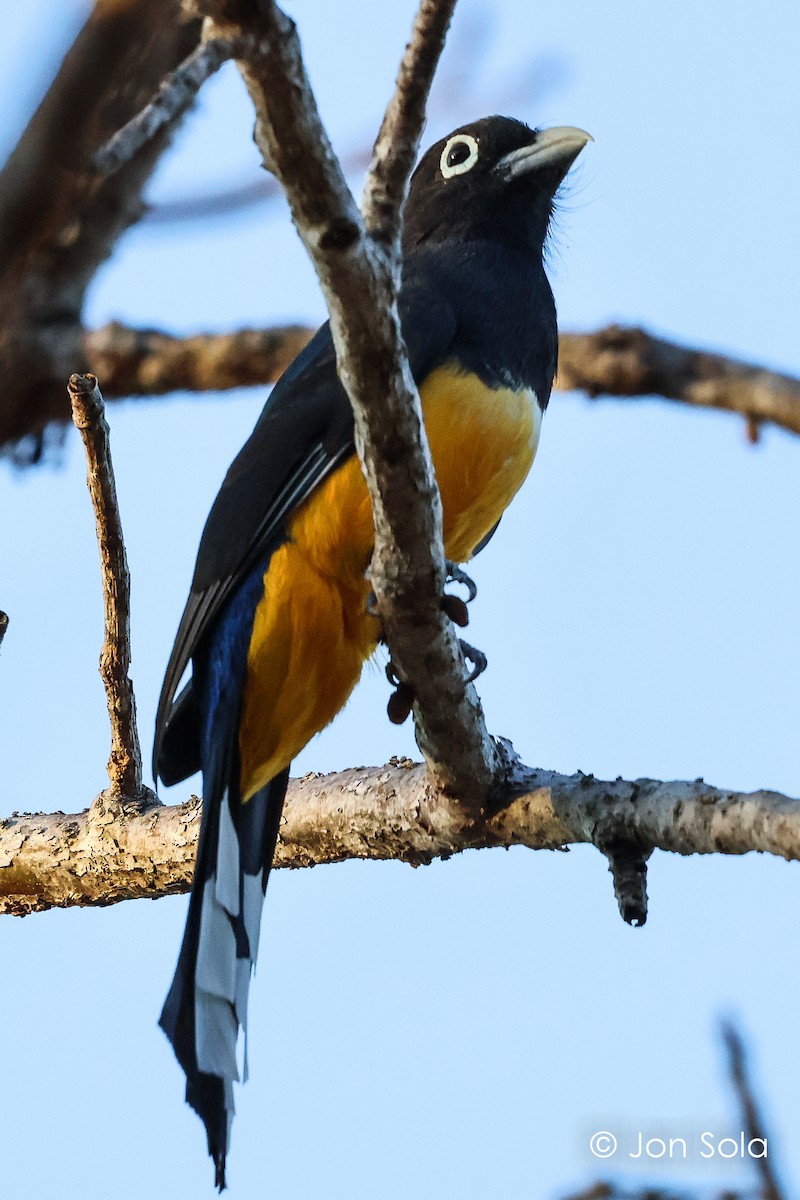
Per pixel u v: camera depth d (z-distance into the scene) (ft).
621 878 26.81
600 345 33.63
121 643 30.91
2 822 34.19
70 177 18.83
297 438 33.01
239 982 30.07
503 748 30.25
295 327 34.47
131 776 32.86
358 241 21.34
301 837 32.76
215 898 30.48
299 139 19.65
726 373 32.32
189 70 16.21
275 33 17.74
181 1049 28.73
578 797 27.66
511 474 34.68
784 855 23.56
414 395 24.13
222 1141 27.91
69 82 18.62
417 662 27.76
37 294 22.40
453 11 19.90
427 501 25.50
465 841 30.32
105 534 29.09
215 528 33.65
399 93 20.74
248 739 33.30
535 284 37.01
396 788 31.48
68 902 33.76
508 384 34.22
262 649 32.96
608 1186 21.26
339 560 32.86
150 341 33.88
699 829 25.02
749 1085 20.63
